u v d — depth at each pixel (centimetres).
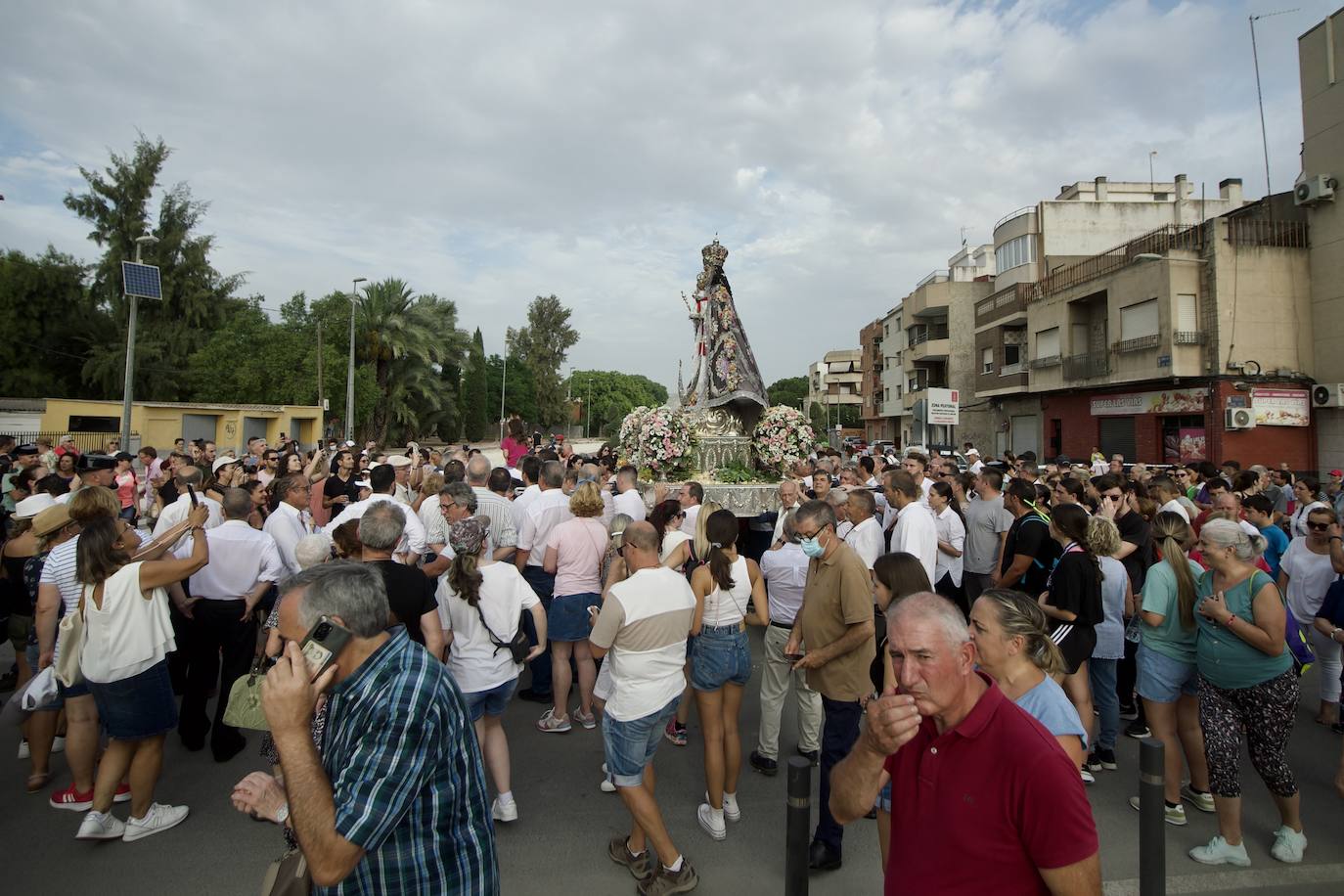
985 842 196
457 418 5631
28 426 2595
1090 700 463
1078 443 2538
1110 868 394
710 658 421
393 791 201
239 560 520
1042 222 3169
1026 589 566
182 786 479
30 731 466
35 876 377
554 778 498
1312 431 1944
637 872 382
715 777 419
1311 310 1967
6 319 3559
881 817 270
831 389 9344
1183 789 480
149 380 3853
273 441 3281
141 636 400
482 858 228
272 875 236
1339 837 424
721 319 1065
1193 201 3145
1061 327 2531
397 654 223
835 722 397
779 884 379
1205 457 1991
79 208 3931
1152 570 450
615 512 774
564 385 8100
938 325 4000
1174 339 1994
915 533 570
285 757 195
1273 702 392
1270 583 391
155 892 365
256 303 4291
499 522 634
